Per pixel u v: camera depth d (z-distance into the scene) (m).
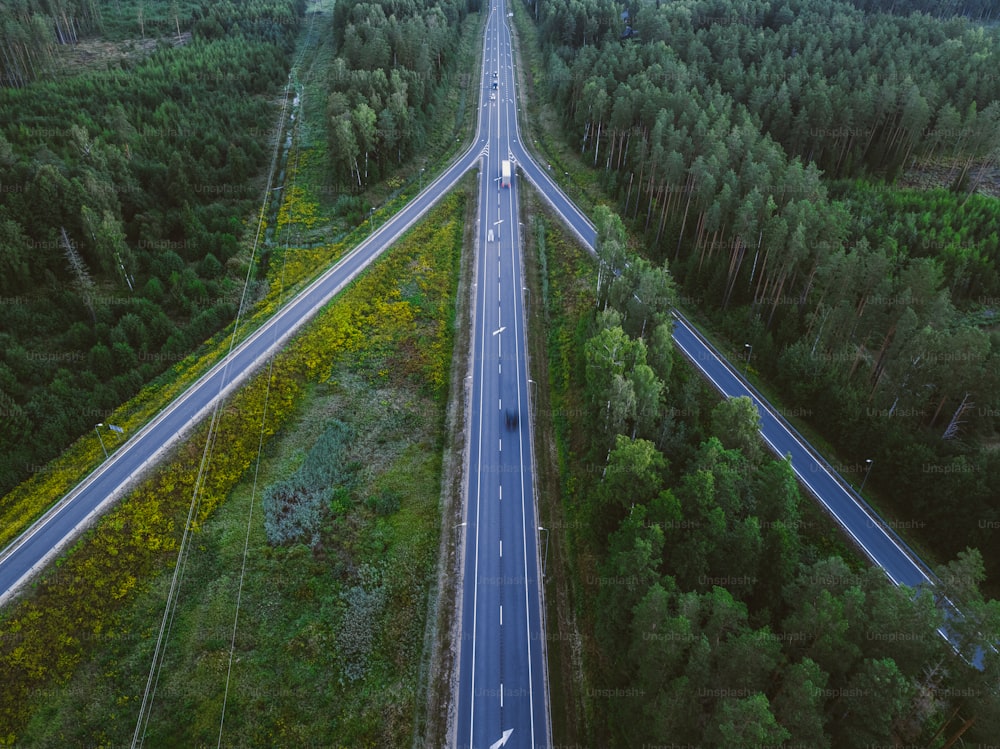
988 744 36.47
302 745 50.28
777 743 34.56
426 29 158.62
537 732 52.00
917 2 178.00
